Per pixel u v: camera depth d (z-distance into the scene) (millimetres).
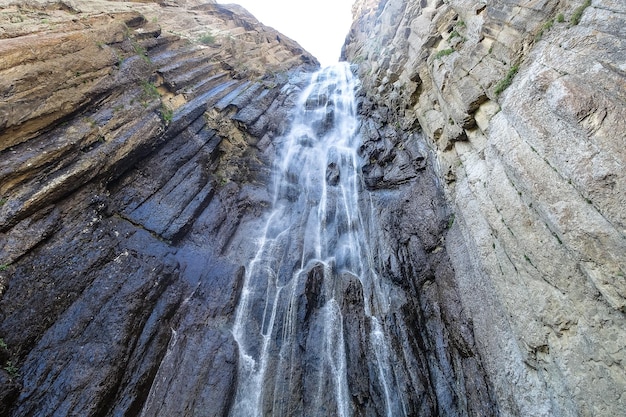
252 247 10789
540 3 7531
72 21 11383
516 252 6562
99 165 9031
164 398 6598
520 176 6391
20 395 5598
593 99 5148
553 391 5438
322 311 8906
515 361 6367
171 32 18641
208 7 26688
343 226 11750
